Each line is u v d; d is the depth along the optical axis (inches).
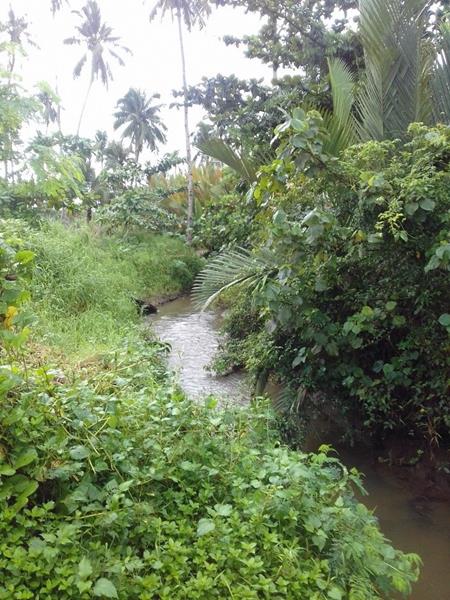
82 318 256.4
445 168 144.3
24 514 82.4
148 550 85.4
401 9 183.8
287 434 166.2
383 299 154.7
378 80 189.3
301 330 169.9
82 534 82.0
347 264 158.6
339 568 91.1
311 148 148.3
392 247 147.4
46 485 89.7
